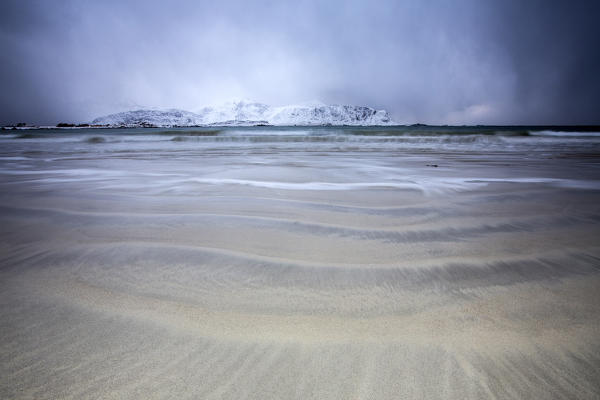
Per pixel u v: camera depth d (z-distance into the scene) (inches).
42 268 63.3
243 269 62.9
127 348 40.0
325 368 36.8
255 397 32.8
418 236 83.2
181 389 33.9
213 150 417.1
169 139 663.1
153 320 45.9
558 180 172.9
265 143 579.2
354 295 53.4
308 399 32.6
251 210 108.3
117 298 52.0
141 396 33.0
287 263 65.8
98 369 36.6
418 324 45.3
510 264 65.6
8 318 46.3
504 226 91.9
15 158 309.3
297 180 171.6
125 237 81.1
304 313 48.1
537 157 309.1
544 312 48.1
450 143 557.3
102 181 169.2
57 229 87.8
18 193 137.2
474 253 71.4
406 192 140.1
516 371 36.4
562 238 81.4
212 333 43.1
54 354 39.0
